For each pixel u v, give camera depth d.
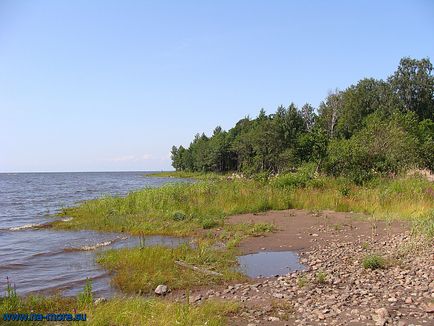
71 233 17.17
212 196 23.03
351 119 68.44
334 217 18.83
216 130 115.69
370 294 8.09
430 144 34.28
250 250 12.98
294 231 15.91
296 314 7.16
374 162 28.36
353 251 12.27
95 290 9.22
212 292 8.80
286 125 63.00
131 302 7.62
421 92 74.31
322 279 9.23
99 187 61.84
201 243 13.34
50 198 39.44
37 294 8.91
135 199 23.36
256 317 7.05
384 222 17.03
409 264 10.21
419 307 7.21
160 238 15.28
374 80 78.69
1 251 13.72
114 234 16.59
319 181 25.59
